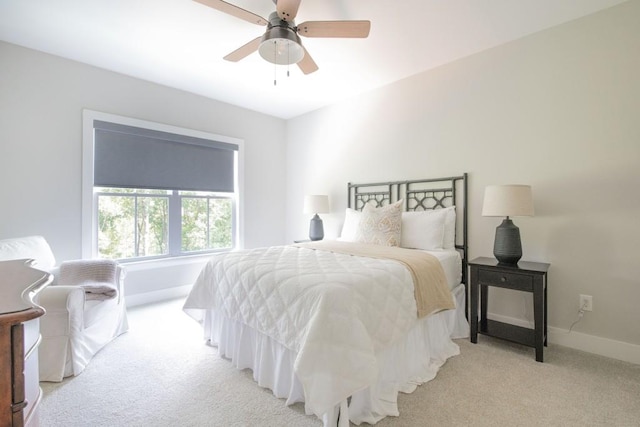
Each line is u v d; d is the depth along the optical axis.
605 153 2.11
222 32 2.39
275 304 1.62
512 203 2.13
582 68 2.20
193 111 3.68
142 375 1.85
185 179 3.65
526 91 2.45
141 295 3.27
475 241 2.74
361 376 1.31
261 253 2.32
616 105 2.07
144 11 2.12
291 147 4.67
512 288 2.14
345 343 1.34
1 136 2.49
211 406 1.56
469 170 2.78
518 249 2.24
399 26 2.30
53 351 1.78
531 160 2.43
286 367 1.61
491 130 2.64
